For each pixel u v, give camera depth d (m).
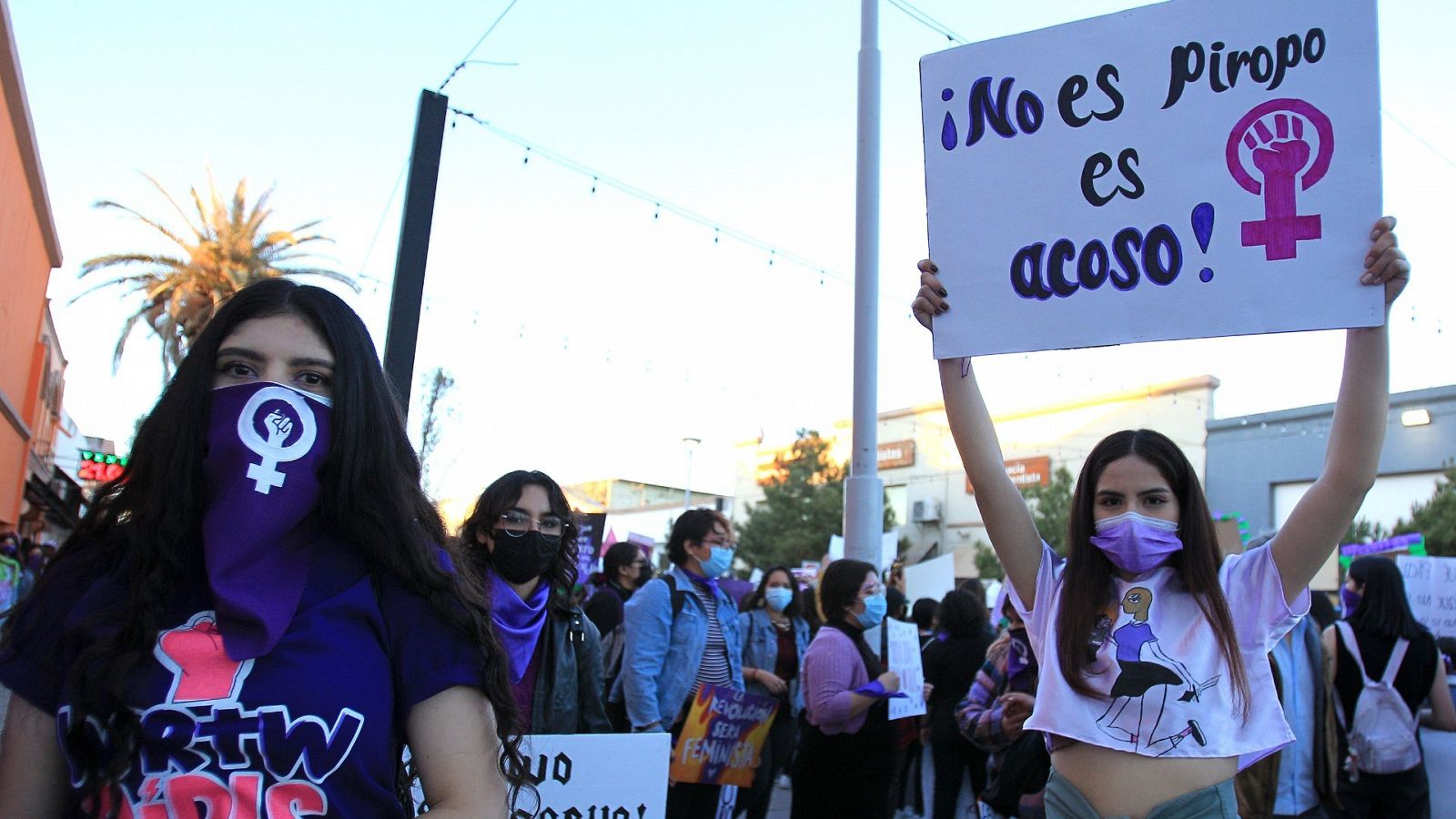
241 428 1.52
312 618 1.46
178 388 1.57
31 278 21.39
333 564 1.54
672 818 4.78
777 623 6.43
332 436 1.58
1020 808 4.44
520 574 3.71
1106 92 2.69
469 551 3.57
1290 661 4.42
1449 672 6.84
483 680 1.57
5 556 13.62
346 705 1.42
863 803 4.68
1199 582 2.46
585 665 3.97
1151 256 2.57
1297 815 4.32
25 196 18.80
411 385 4.68
